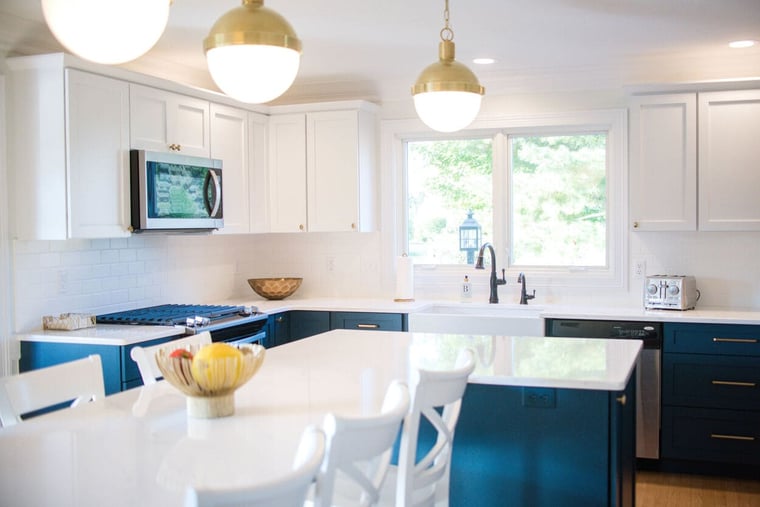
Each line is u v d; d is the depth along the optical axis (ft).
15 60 11.70
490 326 14.84
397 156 17.44
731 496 12.50
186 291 16.20
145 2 5.42
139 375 11.63
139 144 12.89
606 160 16.12
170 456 5.40
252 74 6.60
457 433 8.39
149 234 13.12
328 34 13.03
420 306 15.78
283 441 5.74
